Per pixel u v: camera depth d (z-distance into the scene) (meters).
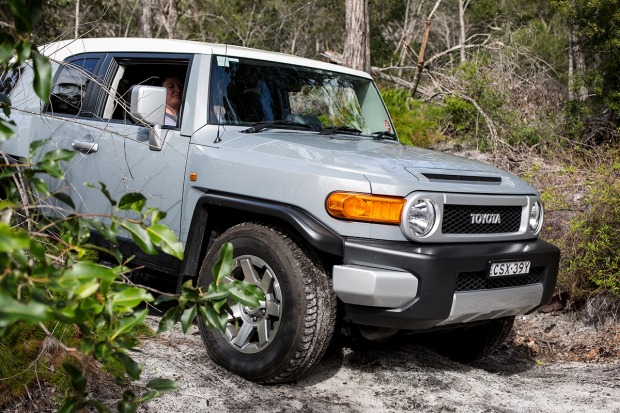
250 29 22.78
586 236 6.34
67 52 5.25
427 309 3.62
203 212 4.18
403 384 4.15
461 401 3.95
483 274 3.93
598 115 13.48
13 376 3.31
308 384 4.02
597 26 13.45
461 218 3.93
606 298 6.28
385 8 27.34
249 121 4.50
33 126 5.14
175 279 4.85
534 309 4.31
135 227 1.76
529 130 11.04
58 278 1.51
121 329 1.70
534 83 12.77
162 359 4.02
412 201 3.68
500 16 25.41
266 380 3.86
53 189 4.96
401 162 4.01
